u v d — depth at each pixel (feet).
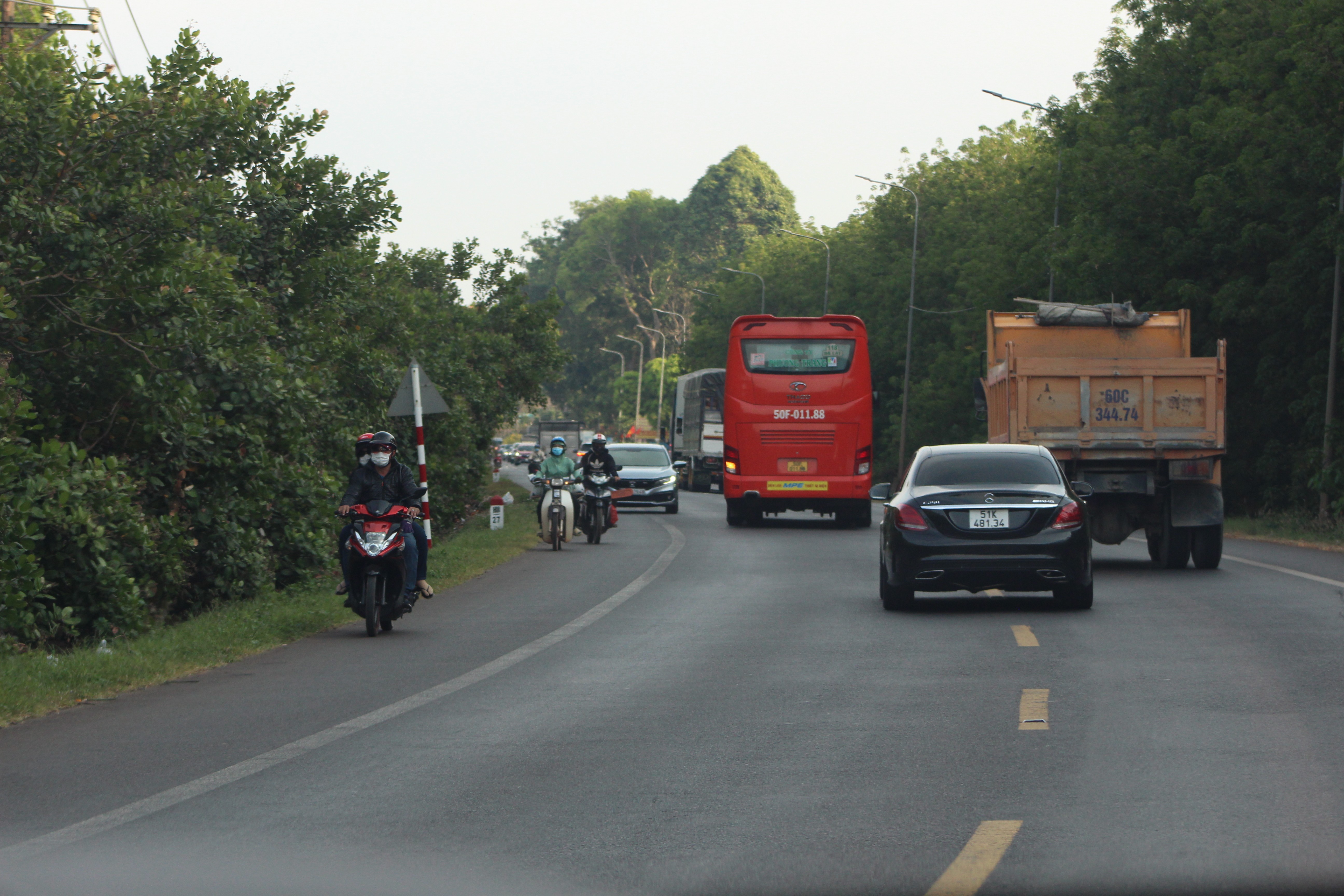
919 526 115.14
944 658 89.71
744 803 51.90
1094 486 159.74
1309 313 264.11
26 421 107.65
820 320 260.21
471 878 42.86
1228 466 295.89
